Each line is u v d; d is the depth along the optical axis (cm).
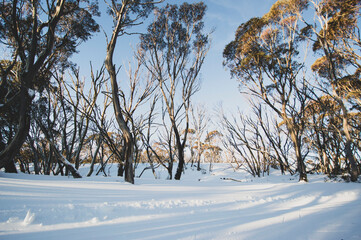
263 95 1347
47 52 861
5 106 807
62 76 1269
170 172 1290
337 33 1154
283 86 1279
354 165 951
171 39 1429
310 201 449
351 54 1134
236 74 1498
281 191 604
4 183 453
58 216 250
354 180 933
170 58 1408
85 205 309
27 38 954
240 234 213
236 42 1452
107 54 805
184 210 318
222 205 370
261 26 1316
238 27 1420
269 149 1966
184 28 1466
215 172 2052
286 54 1308
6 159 734
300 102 1330
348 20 1067
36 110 1055
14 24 811
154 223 245
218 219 272
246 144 1769
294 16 1257
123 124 775
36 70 836
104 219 252
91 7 1152
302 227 243
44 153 1425
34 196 341
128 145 760
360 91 1169
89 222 238
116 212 285
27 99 830
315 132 1566
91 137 1526
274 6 1233
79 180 702
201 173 2069
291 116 1338
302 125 1340
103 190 473
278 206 384
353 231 229
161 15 1462
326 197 506
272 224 253
